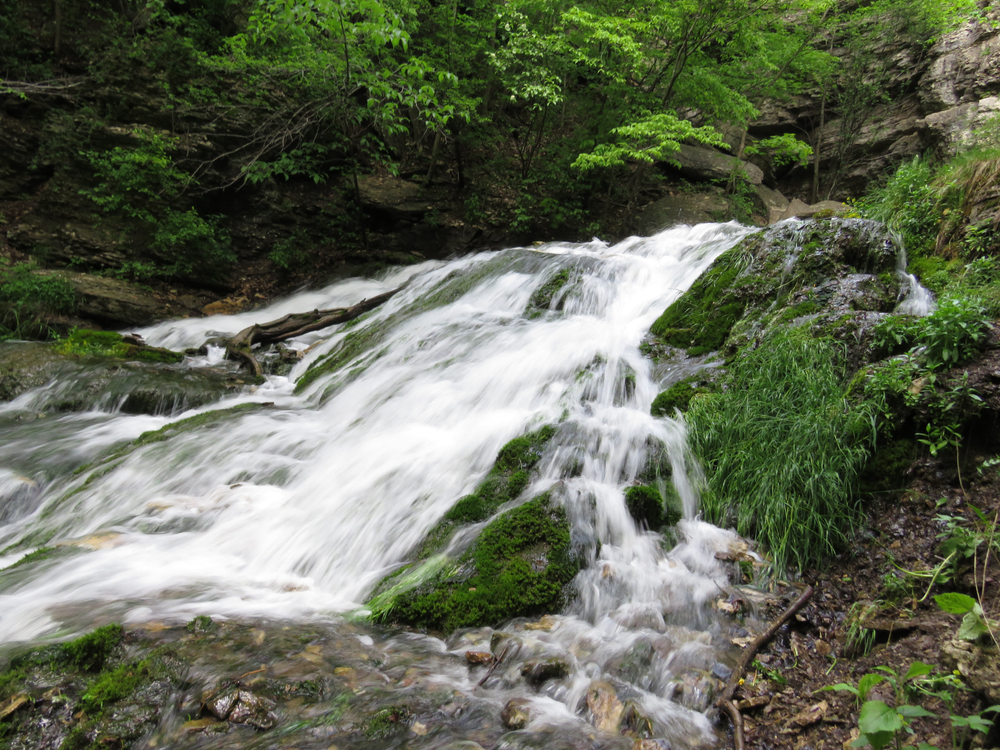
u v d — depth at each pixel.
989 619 2.79
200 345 10.22
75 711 2.48
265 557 3.98
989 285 4.92
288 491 4.75
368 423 5.76
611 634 3.25
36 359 7.87
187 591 3.50
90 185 12.42
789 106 16.86
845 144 15.45
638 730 2.57
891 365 4.19
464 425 5.16
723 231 9.11
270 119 13.23
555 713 2.66
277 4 10.80
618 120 14.33
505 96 15.38
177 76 13.25
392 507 4.28
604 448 4.48
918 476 3.85
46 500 5.08
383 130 14.80
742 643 3.19
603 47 13.77
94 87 12.77
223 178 13.45
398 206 14.49
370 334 8.27
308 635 3.08
